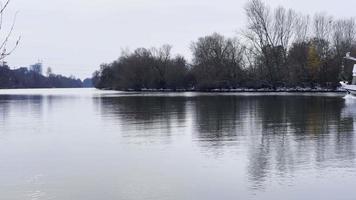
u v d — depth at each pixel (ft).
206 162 59.52
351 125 98.48
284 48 329.93
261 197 43.86
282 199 43.21
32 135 88.17
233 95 278.67
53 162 60.59
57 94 376.68
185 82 393.91
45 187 47.91
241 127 96.43
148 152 67.21
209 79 361.30
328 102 186.29
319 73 318.04
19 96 326.65
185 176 52.08
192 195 44.83
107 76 523.70
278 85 332.19
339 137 80.07
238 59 357.61
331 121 107.34
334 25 331.36
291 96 249.96
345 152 65.21
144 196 44.65
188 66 407.44
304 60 323.37
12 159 62.85
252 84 346.13
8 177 52.21
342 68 305.32
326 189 46.21
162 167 56.80
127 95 313.94
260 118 116.37
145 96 285.64
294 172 53.36
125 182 49.67
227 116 123.54
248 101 200.44
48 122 114.62
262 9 327.88
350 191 45.42
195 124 103.35
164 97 263.29
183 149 69.36
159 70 411.13
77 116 132.26
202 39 375.66
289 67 325.83
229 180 50.16
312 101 194.70
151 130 93.04
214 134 85.56
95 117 127.03
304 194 44.65
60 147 73.00
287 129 92.12
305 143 73.72
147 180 50.55
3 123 112.88
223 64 360.48
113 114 136.87
